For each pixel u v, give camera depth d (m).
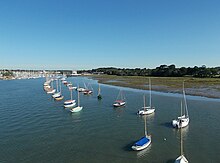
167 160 33.50
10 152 37.41
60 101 88.75
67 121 56.62
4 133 47.09
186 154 35.53
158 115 61.38
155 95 99.69
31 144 40.97
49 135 45.81
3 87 155.75
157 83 151.00
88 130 49.00
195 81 151.88
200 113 62.78
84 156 35.56
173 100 85.19
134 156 35.09
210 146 38.69
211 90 107.50
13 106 77.38
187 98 88.69
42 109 71.94
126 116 61.34
